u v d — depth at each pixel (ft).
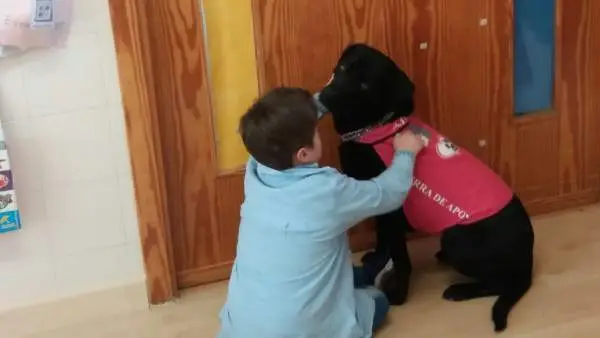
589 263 7.74
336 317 6.55
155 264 7.51
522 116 8.29
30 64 6.75
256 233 6.40
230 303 6.62
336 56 7.57
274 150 6.18
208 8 7.15
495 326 6.85
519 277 7.24
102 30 6.82
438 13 7.70
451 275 7.73
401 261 7.37
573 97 8.37
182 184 7.55
